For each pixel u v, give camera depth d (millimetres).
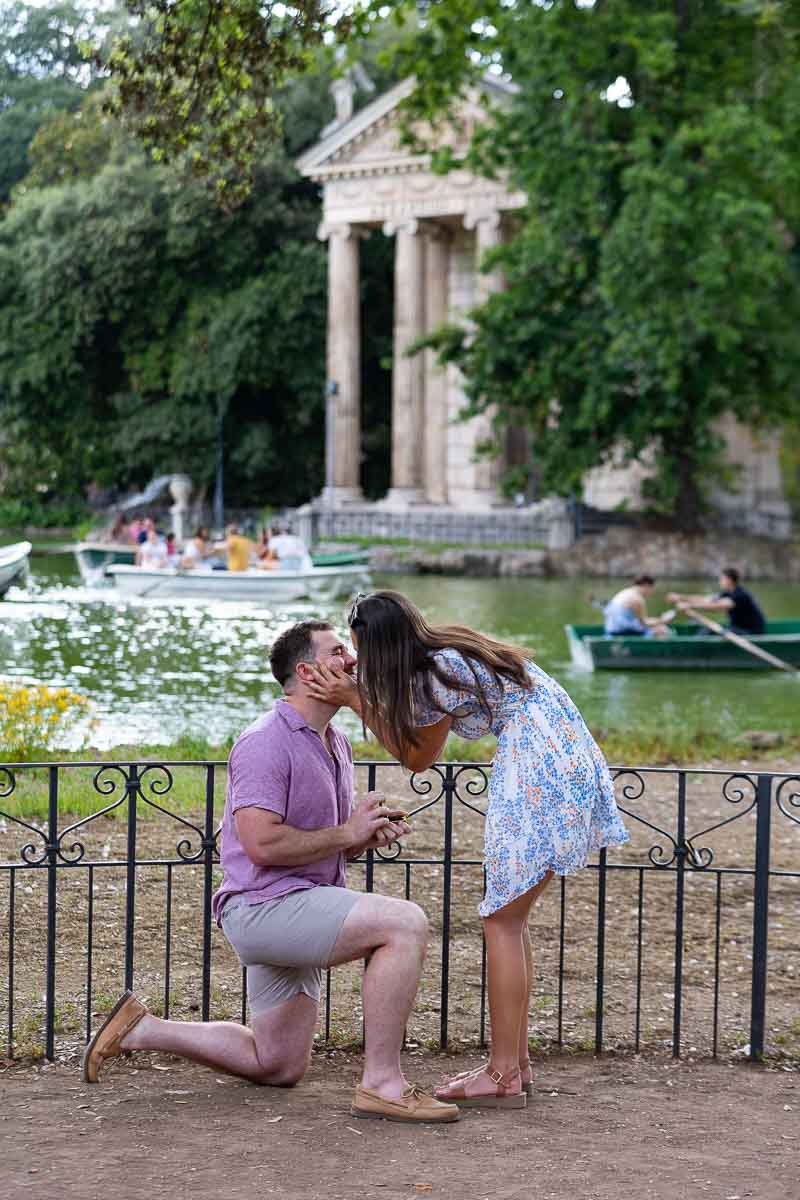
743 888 9000
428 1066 5816
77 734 14211
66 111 60938
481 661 5176
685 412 42812
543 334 42938
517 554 44031
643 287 37250
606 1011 6598
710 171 36719
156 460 61812
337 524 53906
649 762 13414
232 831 5316
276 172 59000
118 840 9500
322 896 5156
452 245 58438
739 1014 6609
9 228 62156
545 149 38188
